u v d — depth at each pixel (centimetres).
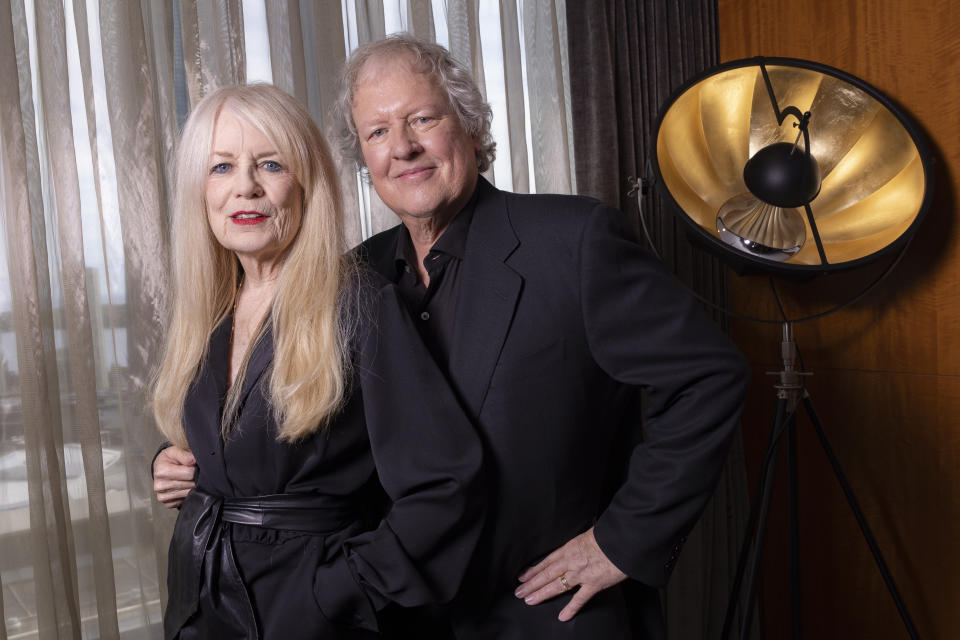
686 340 107
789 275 167
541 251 113
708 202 176
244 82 166
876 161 169
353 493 108
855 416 201
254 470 103
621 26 219
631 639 115
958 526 176
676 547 107
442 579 99
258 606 100
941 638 181
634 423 127
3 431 145
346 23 185
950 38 171
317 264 106
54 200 151
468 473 98
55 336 152
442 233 121
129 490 158
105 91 156
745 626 173
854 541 202
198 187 111
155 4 162
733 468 235
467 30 197
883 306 192
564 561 108
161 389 117
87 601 154
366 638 102
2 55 139
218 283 117
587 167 217
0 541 145
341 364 103
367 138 117
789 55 214
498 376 108
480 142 125
